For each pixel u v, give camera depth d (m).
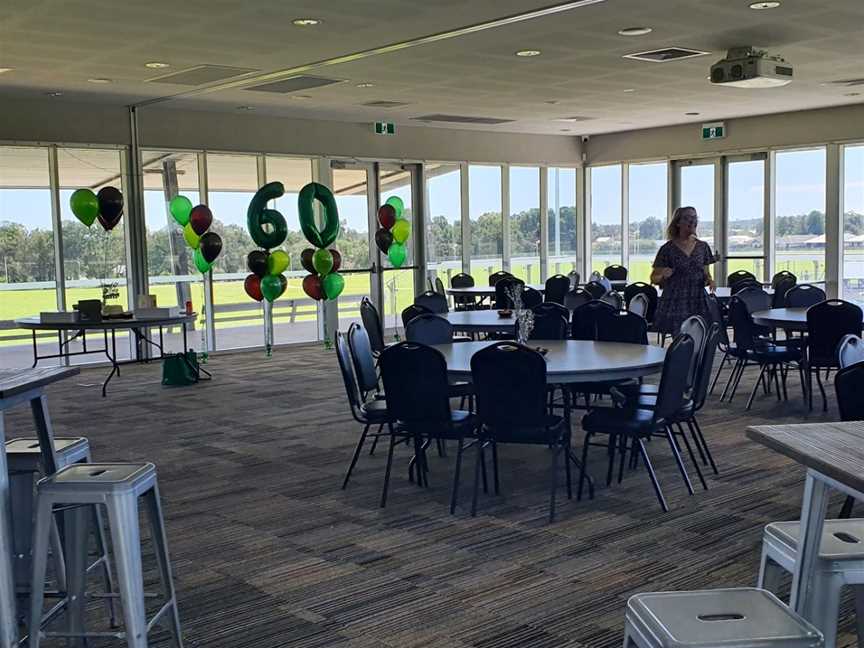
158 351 12.02
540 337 7.26
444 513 4.98
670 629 1.98
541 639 3.38
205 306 12.52
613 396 6.03
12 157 10.80
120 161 11.62
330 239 11.14
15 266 10.94
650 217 15.72
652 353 5.46
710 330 5.33
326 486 5.59
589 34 7.77
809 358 7.37
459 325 7.38
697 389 5.32
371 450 6.41
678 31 7.75
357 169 13.96
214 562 4.29
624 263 16.22
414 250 14.73
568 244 16.66
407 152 14.32
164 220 12.05
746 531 4.55
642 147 15.52
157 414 8.08
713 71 8.62
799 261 13.82
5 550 2.77
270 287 10.95
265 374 10.46
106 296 9.70
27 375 3.00
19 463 3.30
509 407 4.67
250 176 12.81
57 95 10.53
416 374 4.88
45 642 3.47
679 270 7.50
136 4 6.37
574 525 4.71
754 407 7.71
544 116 13.41
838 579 2.25
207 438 7.03
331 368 10.87
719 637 1.94
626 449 5.72
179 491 5.54
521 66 9.20
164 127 11.87
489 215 15.54
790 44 8.42
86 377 10.41
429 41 7.89
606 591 3.82
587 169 16.59
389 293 14.49
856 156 13.04
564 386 5.66
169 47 7.88
